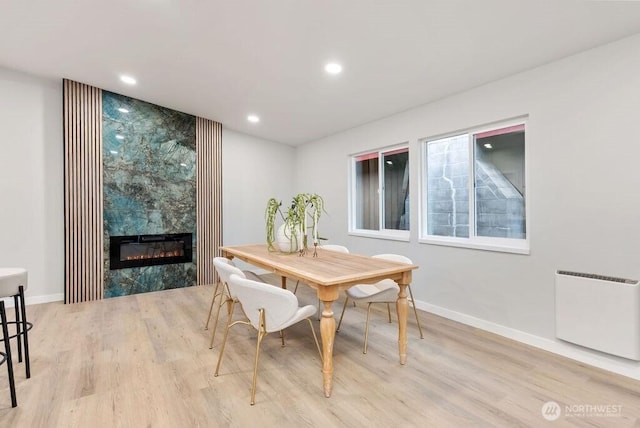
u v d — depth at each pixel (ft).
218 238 16.78
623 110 7.15
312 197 10.37
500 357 8.05
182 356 8.13
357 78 10.35
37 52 10.59
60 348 8.57
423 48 8.25
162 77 11.82
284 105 13.51
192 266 15.89
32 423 5.54
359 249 14.92
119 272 13.93
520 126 9.41
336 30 7.93
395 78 10.05
